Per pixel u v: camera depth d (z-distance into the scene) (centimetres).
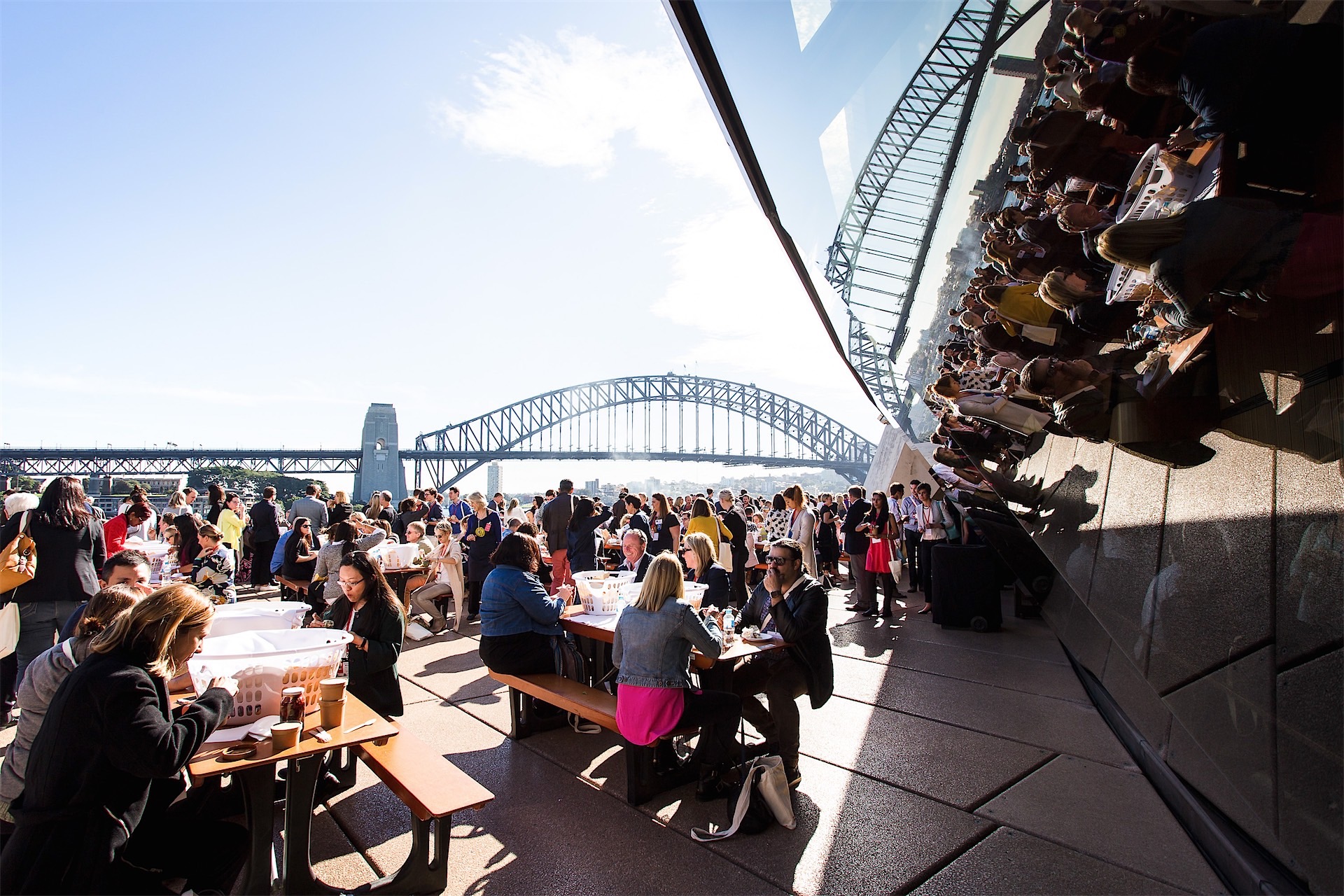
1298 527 120
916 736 421
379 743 263
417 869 265
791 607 374
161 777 212
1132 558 199
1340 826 120
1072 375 171
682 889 266
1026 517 353
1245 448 134
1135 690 358
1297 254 103
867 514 845
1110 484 213
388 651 369
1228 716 161
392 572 725
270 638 297
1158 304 135
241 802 294
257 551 980
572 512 840
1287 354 113
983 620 734
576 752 411
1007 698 491
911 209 248
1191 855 272
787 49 190
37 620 461
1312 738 125
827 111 206
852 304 393
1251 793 158
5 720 453
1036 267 196
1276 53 95
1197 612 165
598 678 498
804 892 262
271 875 257
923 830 306
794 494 786
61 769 203
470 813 331
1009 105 163
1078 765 368
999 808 322
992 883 262
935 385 305
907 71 168
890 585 827
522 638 426
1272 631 133
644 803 341
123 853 212
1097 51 108
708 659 350
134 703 209
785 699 360
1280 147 101
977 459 390
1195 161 119
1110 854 277
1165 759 320
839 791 349
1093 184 153
